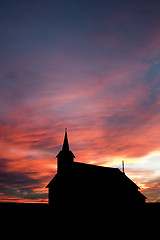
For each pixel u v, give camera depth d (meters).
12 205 40.12
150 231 36.34
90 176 46.72
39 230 32.31
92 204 42.50
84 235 33.94
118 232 37.25
